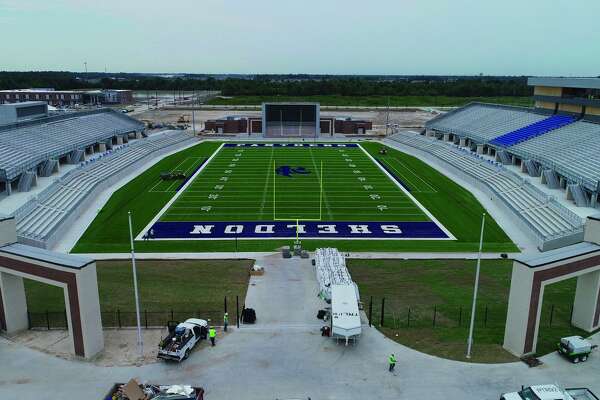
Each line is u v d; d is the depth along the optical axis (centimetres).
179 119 12875
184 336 2419
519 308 2403
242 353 2450
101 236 4259
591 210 4491
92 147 7569
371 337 2606
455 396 2133
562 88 7188
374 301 3036
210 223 4653
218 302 3009
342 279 3064
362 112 15638
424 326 2730
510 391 2173
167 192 5769
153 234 4319
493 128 8050
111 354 2441
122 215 4856
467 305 3000
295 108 10669
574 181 4906
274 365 2353
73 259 2386
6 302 2575
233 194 5700
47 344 2531
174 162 7656
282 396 2125
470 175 6384
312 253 3900
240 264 3650
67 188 5197
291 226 4584
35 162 5566
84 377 2252
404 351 2478
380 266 3631
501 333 2669
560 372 2317
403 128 11425
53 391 2150
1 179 4775
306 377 2261
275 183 6256
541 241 3978
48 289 3200
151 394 2050
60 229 4212
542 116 7531
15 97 17138
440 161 7619
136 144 8238
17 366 2333
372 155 8419
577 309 2739
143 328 2694
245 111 15775
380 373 2294
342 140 10225
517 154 6444
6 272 2516
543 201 4734
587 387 2208
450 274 3488
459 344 2547
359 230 4481
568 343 2389
